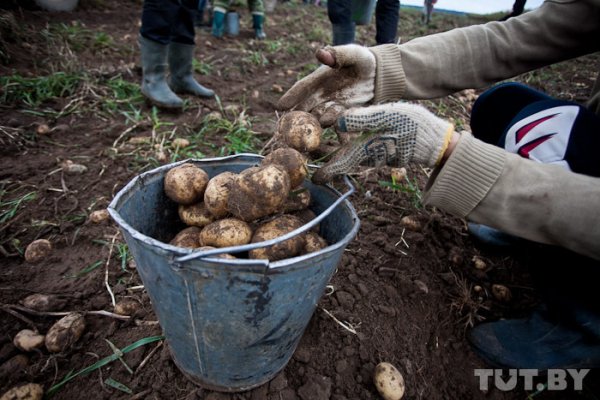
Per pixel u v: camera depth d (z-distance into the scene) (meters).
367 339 1.60
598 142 1.46
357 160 1.27
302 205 1.41
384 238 2.08
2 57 3.52
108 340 1.50
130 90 3.50
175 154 2.55
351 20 4.09
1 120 2.76
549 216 1.21
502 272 2.09
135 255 1.07
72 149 2.65
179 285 1.01
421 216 2.32
